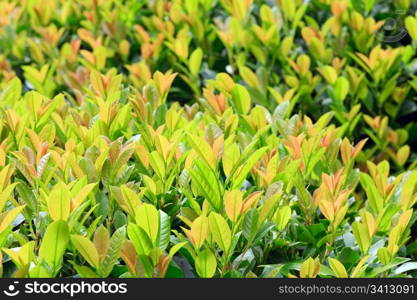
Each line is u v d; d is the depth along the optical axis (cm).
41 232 272
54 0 629
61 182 253
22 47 589
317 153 313
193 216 271
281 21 528
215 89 494
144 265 240
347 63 526
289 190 298
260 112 352
